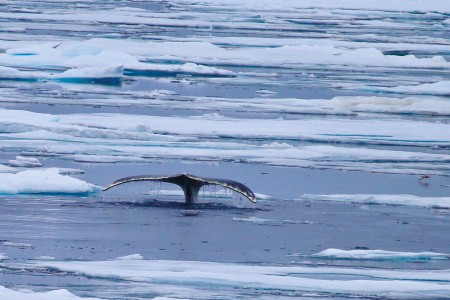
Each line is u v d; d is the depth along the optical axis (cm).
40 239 4356
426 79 13888
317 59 15500
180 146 7375
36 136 7331
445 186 6312
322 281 3844
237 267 4016
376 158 7338
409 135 8644
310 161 7062
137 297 3569
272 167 6700
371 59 15750
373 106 10344
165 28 19312
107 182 5794
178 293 3647
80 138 7419
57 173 5762
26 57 12756
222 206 5266
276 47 17062
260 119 9269
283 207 5350
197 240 4459
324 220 5056
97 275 3828
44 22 18962
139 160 6638
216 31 19438
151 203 5231
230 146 7481
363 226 4962
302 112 9875
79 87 11000
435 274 4034
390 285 3816
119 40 15900
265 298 3622
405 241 4669
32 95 10088
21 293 3478
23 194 5356
